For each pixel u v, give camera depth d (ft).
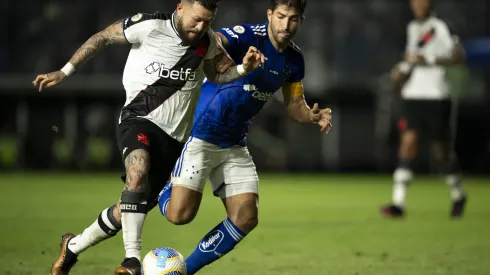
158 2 166.81
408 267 45.60
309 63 167.94
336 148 173.27
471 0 167.43
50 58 165.68
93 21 166.71
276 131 171.83
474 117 163.12
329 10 168.25
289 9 36.42
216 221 72.33
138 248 33.22
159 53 34.42
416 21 77.00
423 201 101.60
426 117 77.36
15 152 167.02
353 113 171.94
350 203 95.91
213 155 37.50
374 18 168.25
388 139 169.89
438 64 75.97
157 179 35.22
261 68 37.37
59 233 60.95
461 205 78.07
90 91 166.50
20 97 167.22
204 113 37.32
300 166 173.17
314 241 58.03
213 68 35.47
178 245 55.62
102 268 43.70
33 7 166.30
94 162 168.96
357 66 167.94
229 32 37.22
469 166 165.17
